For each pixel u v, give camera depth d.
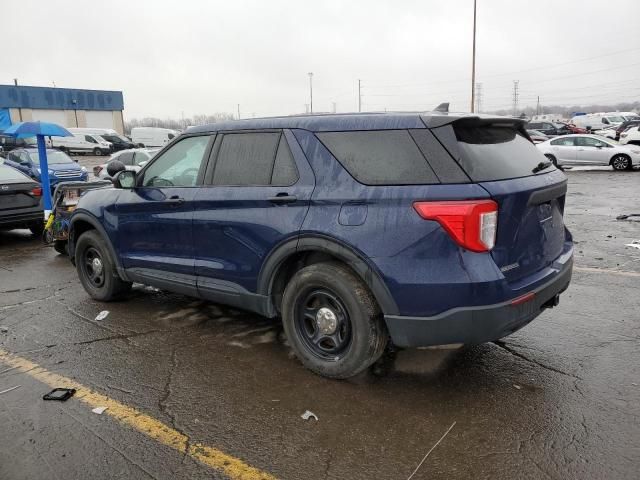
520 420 3.04
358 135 3.34
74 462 2.73
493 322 2.96
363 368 3.41
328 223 3.30
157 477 2.61
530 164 3.45
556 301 3.57
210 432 2.99
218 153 4.07
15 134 9.52
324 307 3.54
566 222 9.67
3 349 4.20
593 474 2.56
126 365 3.88
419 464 2.67
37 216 9.33
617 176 18.05
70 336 4.46
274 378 3.62
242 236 3.79
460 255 2.93
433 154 3.06
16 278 6.52
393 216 3.08
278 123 3.75
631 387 3.40
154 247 4.57
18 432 3.01
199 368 3.80
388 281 3.10
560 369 3.67
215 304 5.27
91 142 40.97
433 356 3.90
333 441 2.88
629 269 6.27
